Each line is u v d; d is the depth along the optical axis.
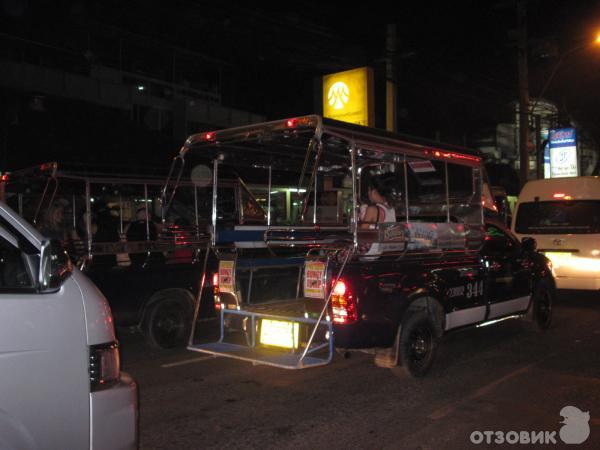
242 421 5.18
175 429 5.00
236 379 6.54
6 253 2.99
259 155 7.08
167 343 7.92
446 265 6.79
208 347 6.14
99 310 3.07
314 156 7.00
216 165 7.22
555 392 5.91
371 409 5.45
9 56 17.73
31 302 2.83
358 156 6.61
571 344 8.07
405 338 6.13
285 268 7.13
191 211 9.61
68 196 8.84
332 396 5.87
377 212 6.68
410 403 5.61
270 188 7.89
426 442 4.65
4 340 2.70
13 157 12.59
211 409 5.51
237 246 6.91
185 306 8.09
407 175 6.89
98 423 2.95
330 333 5.52
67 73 18.56
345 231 7.76
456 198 7.41
